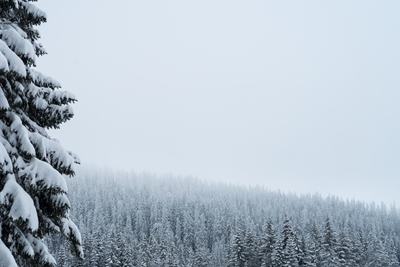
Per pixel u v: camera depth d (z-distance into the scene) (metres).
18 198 6.32
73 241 8.52
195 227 112.25
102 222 102.31
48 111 8.08
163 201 131.88
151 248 62.47
